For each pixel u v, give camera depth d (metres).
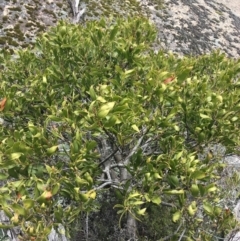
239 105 4.93
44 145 3.87
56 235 5.22
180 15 27.20
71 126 4.09
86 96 5.71
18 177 3.77
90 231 6.36
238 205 5.87
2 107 4.29
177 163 4.13
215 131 4.99
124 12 24.92
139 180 4.60
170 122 4.64
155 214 6.80
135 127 3.94
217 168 5.67
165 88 4.35
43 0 22.20
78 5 23.09
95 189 4.26
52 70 5.68
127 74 4.79
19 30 19.64
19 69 6.50
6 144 3.98
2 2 20.84
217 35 26.72
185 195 4.14
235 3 33.94
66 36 5.88
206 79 6.07
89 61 5.84
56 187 3.45
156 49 21.64
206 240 4.70
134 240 6.00
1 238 5.05
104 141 5.65
